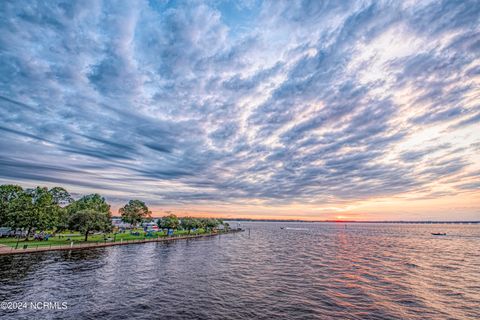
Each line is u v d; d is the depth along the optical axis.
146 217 144.50
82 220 77.50
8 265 46.94
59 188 107.12
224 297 34.53
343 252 82.94
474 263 63.19
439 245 107.25
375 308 31.56
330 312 29.98
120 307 30.08
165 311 29.20
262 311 29.86
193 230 169.25
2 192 79.12
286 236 164.25
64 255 58.84
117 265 52.09
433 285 42.09
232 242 114.81
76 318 26.77
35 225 75.75
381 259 68.50
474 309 31.64
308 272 50.75
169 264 55.88
